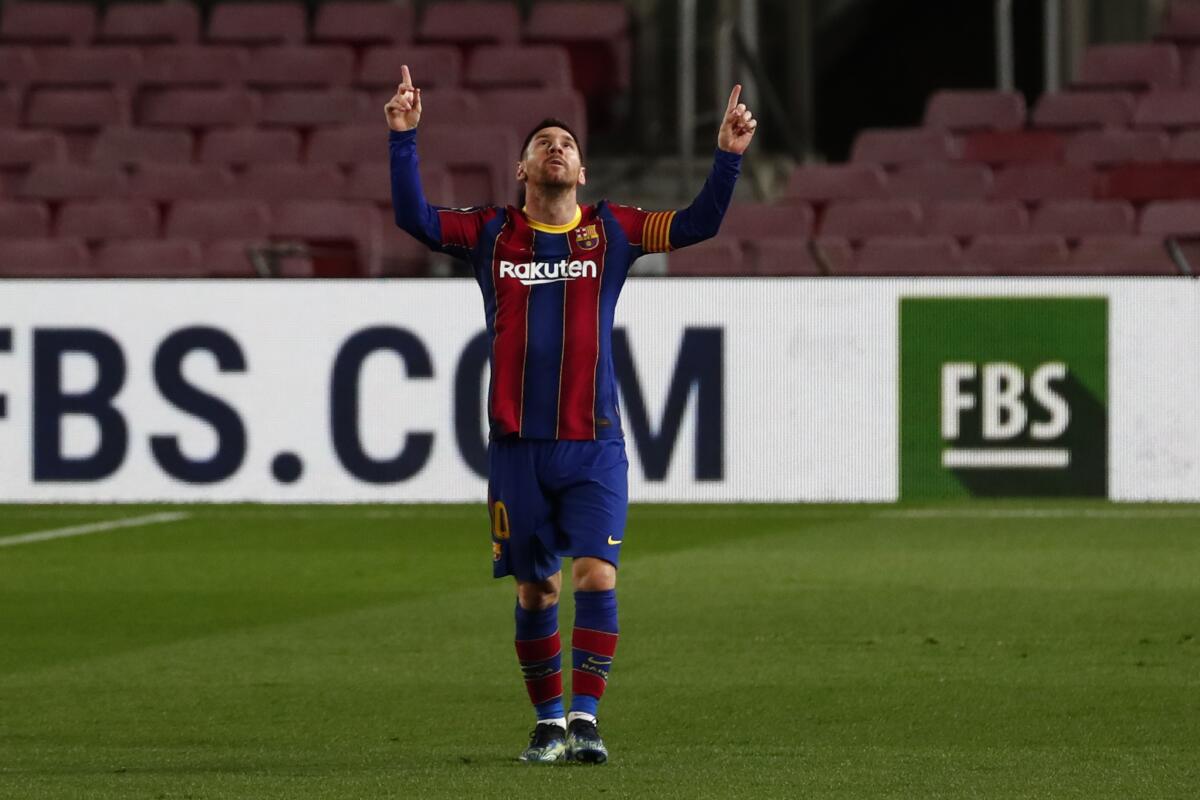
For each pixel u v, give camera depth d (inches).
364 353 1815.9
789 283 1796.3
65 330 1819.6
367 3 2780.5
